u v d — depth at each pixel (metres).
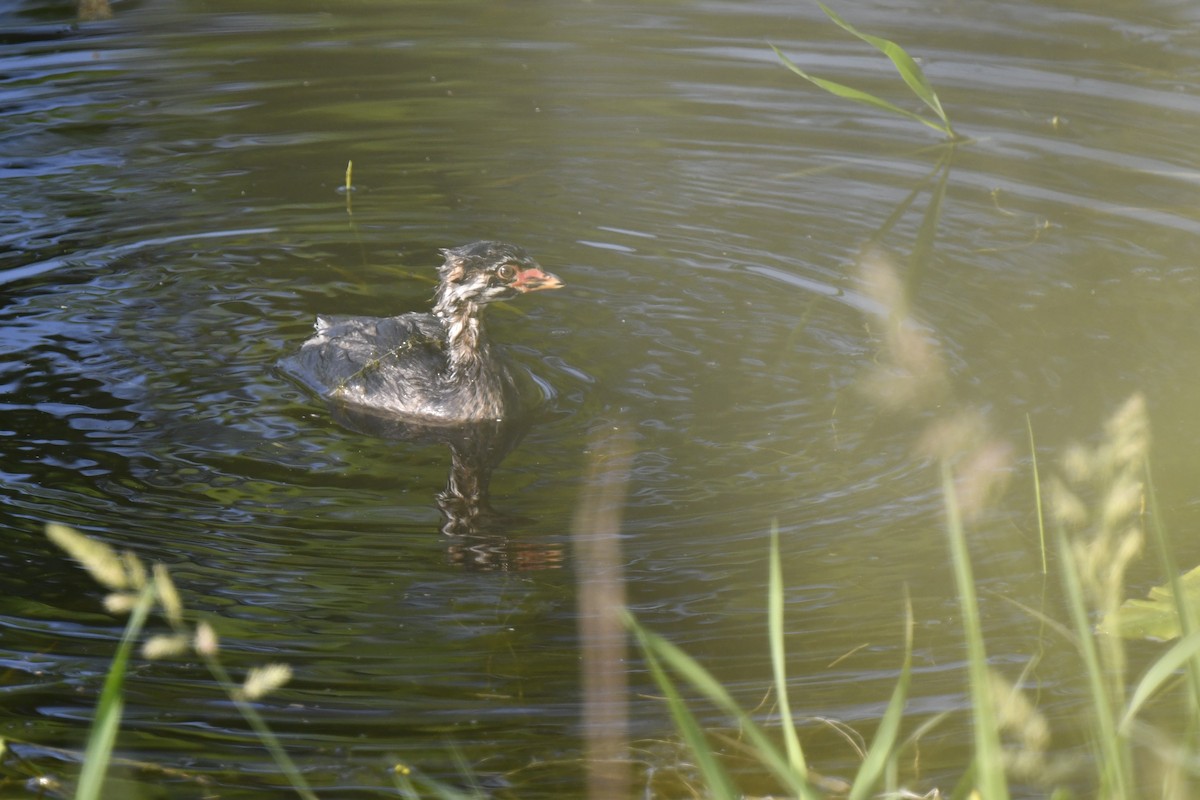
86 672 8.80
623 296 15.09
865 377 13.21
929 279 15.05
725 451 11.98
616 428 12.45
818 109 19.70
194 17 23.09
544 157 18.50
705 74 20.92
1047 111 19.08
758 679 8.88
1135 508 10.49
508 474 11.65
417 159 18.45
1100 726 6.39
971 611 5.98
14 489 11.09
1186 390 12.50
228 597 9.70
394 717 8.46
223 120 19.36
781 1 23.95
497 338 14.16
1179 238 15.65
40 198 16.92
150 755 8.05
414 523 10.86
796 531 10.64
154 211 16.84
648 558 10.30
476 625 9.46
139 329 14.16
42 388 12.86
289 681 8.78
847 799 7.75
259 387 13.18
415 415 12.70
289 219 16.80
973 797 6.58
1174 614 9.18
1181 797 6.90
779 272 15.51
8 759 7.94
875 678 8.86
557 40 22.38
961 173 17.58
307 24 22.88
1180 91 19.52
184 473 11.53
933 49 21.31
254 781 7.85
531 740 8.27
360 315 14.62
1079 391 12.61
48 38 21.83
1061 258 15.33
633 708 8.62
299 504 11.10
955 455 11.63
